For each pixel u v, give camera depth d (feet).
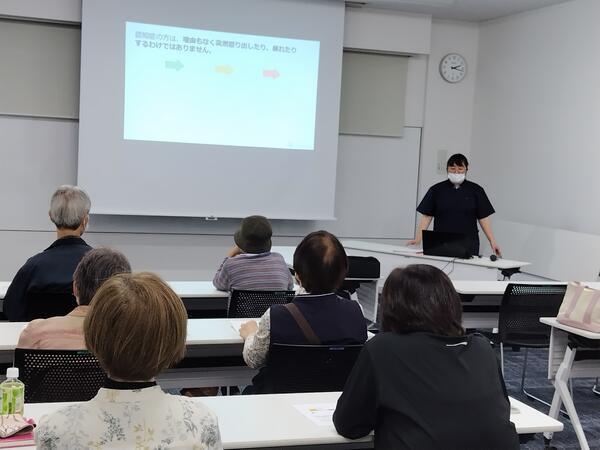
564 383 10.64
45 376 6.48
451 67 24.63
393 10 23.32
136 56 20.31
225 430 5.82
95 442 3.56
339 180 23.73
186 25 20.71
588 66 19.70
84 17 19.76
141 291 3.69
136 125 20.49
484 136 24.53
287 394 6.88
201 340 8.63
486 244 24.00
